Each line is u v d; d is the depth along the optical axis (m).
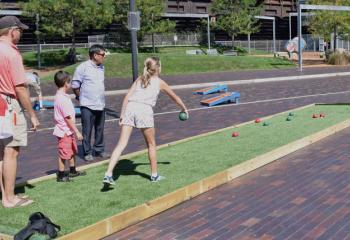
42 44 48.41
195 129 12.89
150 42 53.94
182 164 8.53
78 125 14.50
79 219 5.88
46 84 27.77
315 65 42.69
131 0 14.25
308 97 19.91
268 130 11.72
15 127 6.31
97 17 39.59
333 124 12.16
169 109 17.48
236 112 16.05
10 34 6.25
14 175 6.48
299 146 10.11
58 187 7.36
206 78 30.11
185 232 5.73
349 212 6.20
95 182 7.55
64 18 38.75
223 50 56.06
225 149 9.67
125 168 8.39
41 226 5.27
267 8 67.00
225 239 5.48
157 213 6.41
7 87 6.19
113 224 5.77
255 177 8.10
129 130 7.11
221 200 6.91
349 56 44.28
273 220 6.02
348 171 8.18
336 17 43.75
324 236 5.45
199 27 59.09
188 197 6.98
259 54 55.97
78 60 40.62
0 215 6.14
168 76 32.34
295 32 71.12
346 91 21.94
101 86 9.43
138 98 7.13
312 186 7.42
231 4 54.97
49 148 11.09
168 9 58.09
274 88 24.23
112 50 47.44
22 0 44.34
